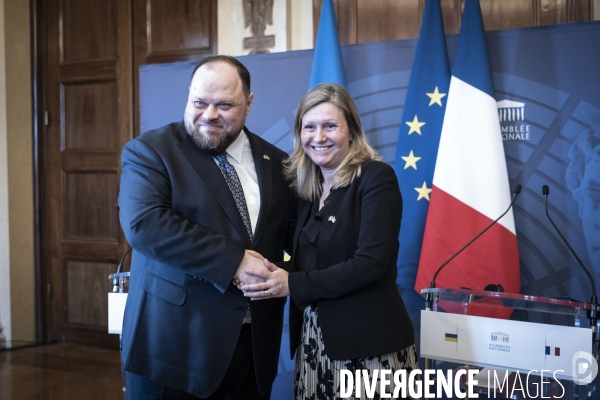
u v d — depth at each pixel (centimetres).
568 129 267
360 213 177
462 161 270
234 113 182
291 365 304
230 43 402
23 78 469
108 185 457
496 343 179
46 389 353
